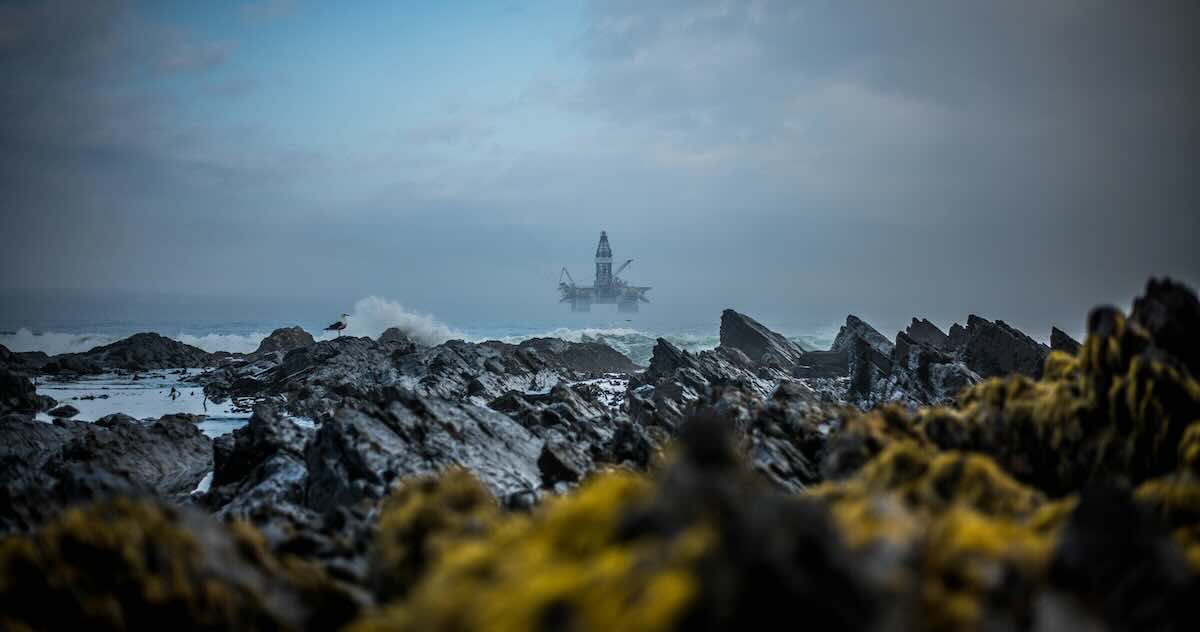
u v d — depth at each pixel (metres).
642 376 82.25
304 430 43.84
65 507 28.23
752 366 91.19
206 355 120.81
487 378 76.50
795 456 30.23
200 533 15.83
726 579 9.42
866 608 9.77
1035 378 47.75
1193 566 12.37
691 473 11.09
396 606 14.44
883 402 58.91
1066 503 16.11
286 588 15.49
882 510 14.06
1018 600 11.68
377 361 85.81
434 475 33.19
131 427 52.50
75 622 13.73
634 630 9.40
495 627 10.52
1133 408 21.33
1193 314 22.06
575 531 12.20
